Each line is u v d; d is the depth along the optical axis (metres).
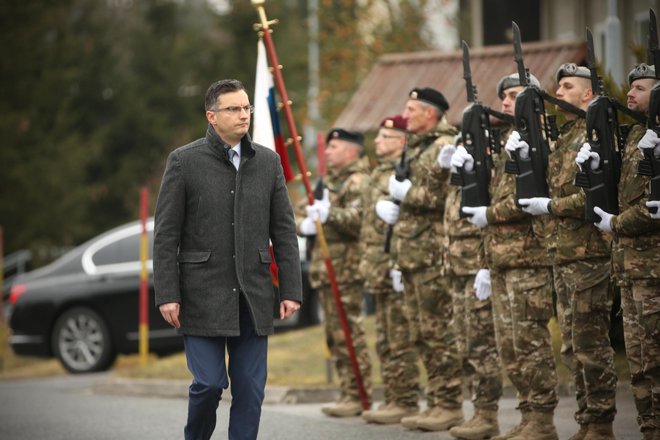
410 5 48.66
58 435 19.70
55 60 70.19
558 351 22.72
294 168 56.91
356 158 21.25
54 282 33.34
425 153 18.11
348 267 20.88
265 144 20.00
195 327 13.66
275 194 14.27
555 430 15.89
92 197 71.31
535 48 32.31
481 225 16.16
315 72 50.25
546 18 39.09
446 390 18.33
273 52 20.39
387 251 18.91
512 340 16.09
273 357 28.39
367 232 19.81
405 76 34.00
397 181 18.41
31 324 33.38
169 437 18.84
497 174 16.23
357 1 48.47
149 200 77.56
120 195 78.25
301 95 57.72
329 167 21.42
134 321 32.44
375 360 26.66
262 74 20.22
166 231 13.73
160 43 82.75
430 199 18.02
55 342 33.19
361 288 21.00
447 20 49.47
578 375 15.52
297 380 25.06
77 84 78.81
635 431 16.78
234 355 13.97
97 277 32.81
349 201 20.91
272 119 20.47
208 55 81.44
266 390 24.03
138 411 22.58
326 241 21.05
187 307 13.72
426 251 18.27
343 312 20.44
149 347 32.44
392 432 18.28
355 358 20.52
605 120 14.05
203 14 91.69
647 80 13.91
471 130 16.31
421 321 18.38
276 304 15.77
